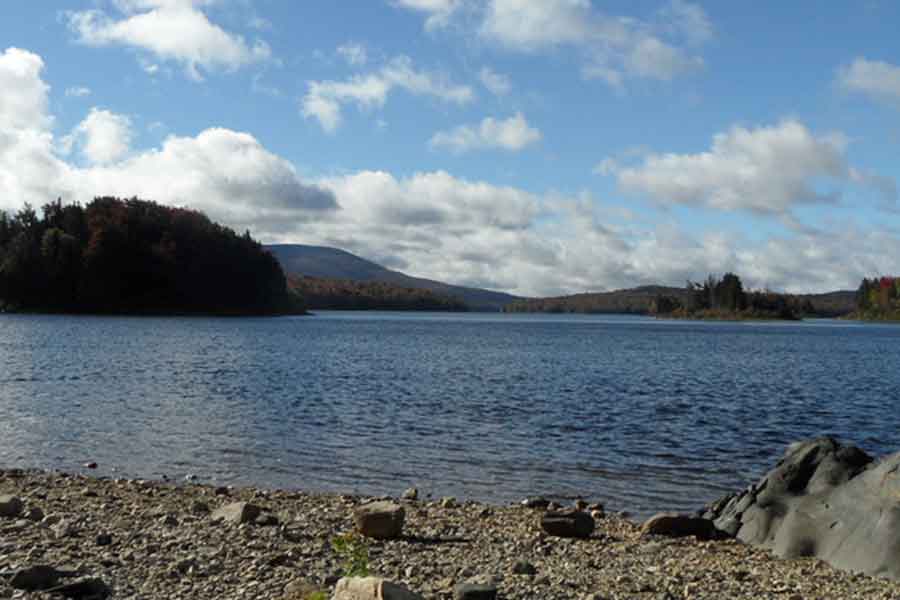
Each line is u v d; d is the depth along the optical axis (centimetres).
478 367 6103
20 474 1939
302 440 2647
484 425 3083
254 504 1541
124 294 17362
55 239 16762
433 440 2716
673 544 1455
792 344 11656
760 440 2906
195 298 18788
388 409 3488
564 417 3375
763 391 4772
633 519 1747
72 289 16725
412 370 5675
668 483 2142
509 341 10781
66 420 2919
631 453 2575
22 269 16238
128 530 1317
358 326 15512
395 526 1405
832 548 1351
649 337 13400
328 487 1989
